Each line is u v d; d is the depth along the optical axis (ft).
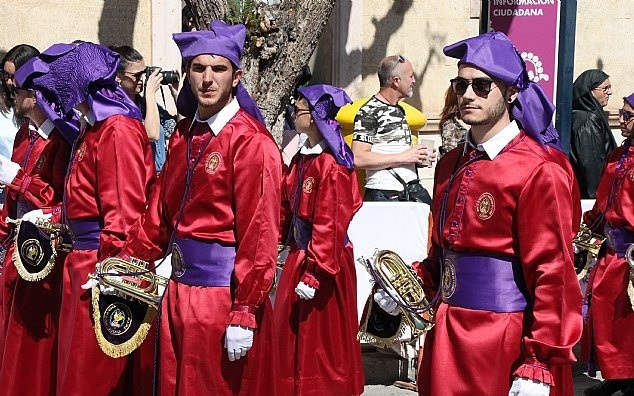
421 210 28.37
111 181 20.02
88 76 19.99
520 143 16.17
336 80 40.91
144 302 19.15
